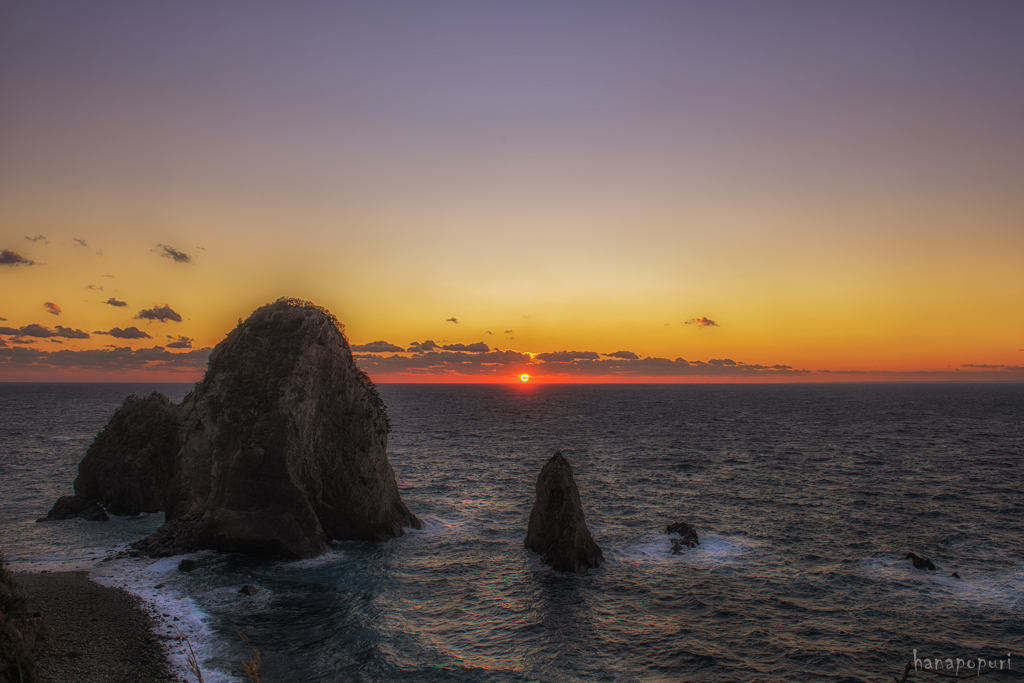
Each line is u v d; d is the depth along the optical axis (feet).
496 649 98.68
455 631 104.99
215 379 164.04
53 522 170.30
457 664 93.50
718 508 189.26
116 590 118.52
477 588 124.57
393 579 129.08
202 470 159.74
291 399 153.28
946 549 148.25
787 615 111.86
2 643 73.36
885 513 182.91
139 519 174.29
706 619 110.22
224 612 110.63
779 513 183.11
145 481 181.27
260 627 104.83
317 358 162.20
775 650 98.94
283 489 145.69
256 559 139.23
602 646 100.17
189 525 147.43
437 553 146.72
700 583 127.24
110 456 185.06
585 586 125.80
